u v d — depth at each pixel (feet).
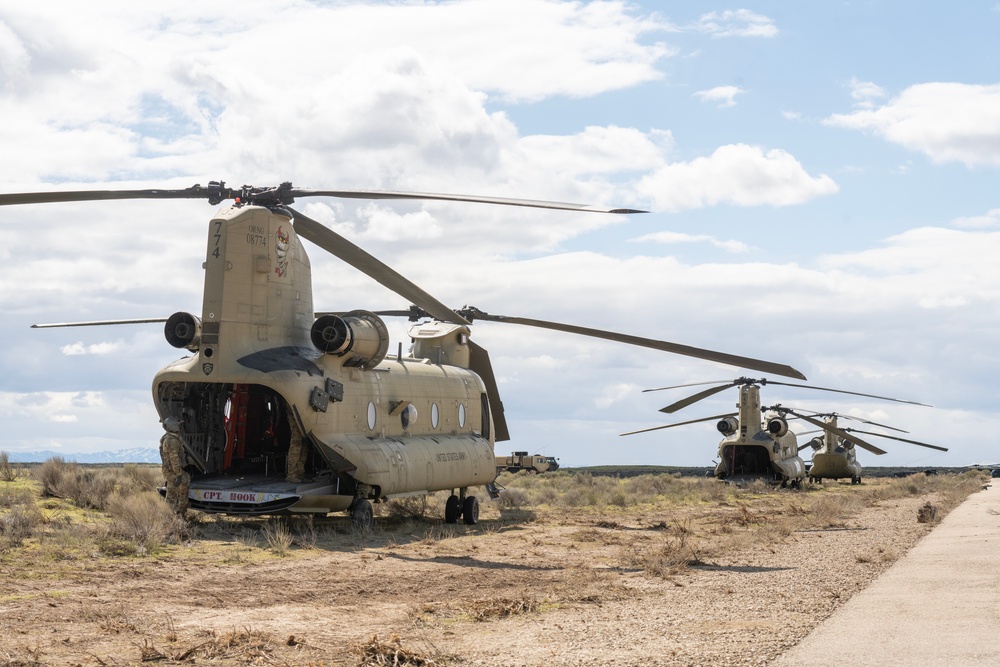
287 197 61.16
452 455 72.84
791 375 62.03
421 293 61.00
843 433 160.15
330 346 60.75
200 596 35.53
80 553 45.29
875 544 55.67
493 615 31.63
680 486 138.72
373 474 61.31
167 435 57.57
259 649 25.76
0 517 51.62
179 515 55.98
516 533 66.69
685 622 29.37
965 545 53.01
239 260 58.65
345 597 36.63
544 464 232.12
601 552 54.65
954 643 25.08
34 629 28.04
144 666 23.73
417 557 50.60
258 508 57.31
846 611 30.60
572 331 71.61
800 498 122.42
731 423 152.15
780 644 25.17
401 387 69.51
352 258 61.46
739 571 43.45
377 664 23.80
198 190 59.82
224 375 57.41
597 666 23.38
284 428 64.49
